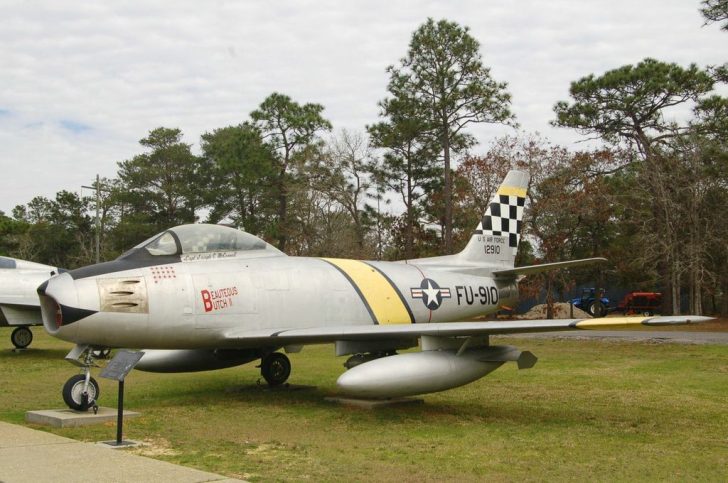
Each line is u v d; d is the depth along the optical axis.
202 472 5.51
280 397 10.83
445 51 34.09
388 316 12.02
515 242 15.07
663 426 8.25
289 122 41.44
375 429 8.12
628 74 31.19
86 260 56.47
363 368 9.00
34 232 60.41
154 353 11.45
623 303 37.00
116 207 64.12
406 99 35.03
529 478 5.77
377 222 42.16
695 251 28.16
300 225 41.28
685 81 30.72
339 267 11.93
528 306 40.81
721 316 34.56
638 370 13.60
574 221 32.00
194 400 10.47
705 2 26.30
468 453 6.77
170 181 58.59
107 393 11.21
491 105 33.88
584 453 6.79
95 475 5.36
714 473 6.01
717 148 29.39
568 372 13.45
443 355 9.48
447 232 34.28
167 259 10.11
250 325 10.43
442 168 39.34
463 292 13.54
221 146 44.44
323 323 11.20
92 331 9.10
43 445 6.51
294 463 6.20
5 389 11.47
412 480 5.64
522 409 9.52
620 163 32.59
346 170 40.62
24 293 18.45
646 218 31.47
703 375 12.80
